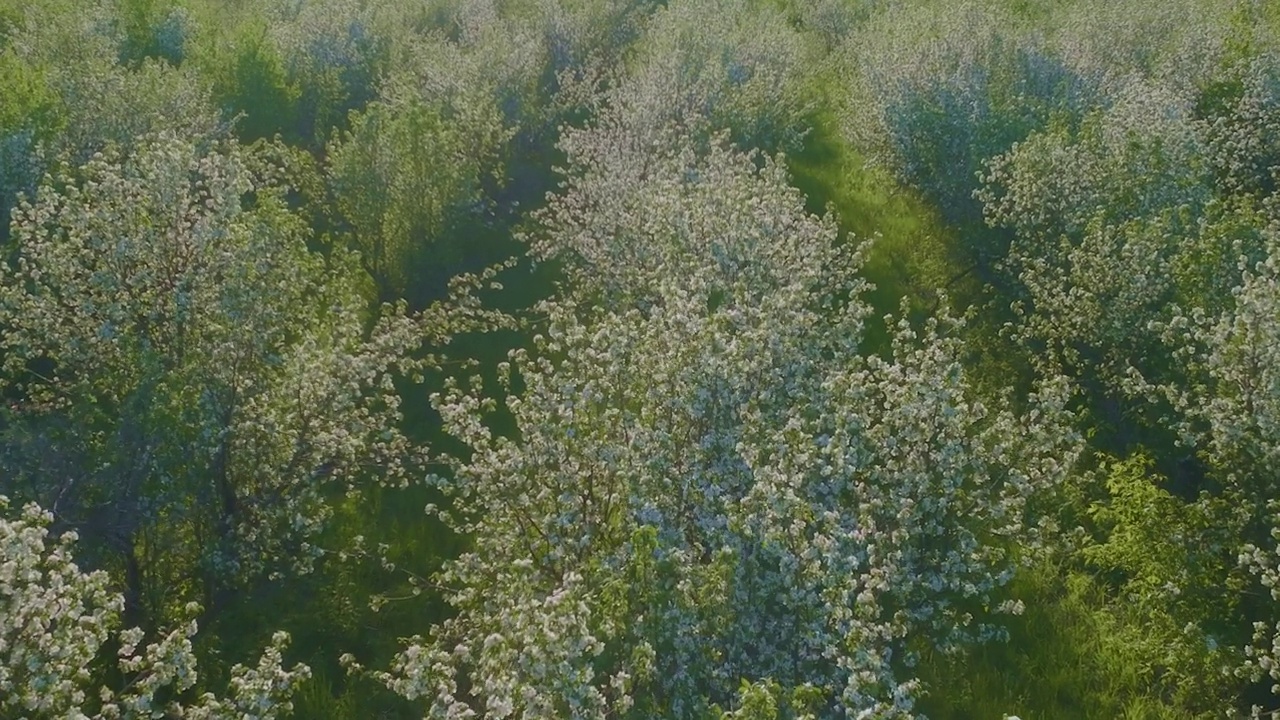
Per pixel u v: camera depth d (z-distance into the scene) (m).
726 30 21.09
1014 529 7.73
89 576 5.66
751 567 6.55
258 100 17.94
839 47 25.86
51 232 11.62
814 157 20.64
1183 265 11.57
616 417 7.67
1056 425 7.95
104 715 5.41
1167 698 9.09
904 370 8.87
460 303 12.52
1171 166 13.46
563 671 5.24
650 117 16.08
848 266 11.46
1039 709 8.88
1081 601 10.21
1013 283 14.63
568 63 22.06
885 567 6.94
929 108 16.30
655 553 6.28
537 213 14.46
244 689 5.70
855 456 7.24
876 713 5.32
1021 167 13.91
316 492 9.01
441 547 10.27
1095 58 18.97
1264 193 15.88
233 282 9.13
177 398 8.02
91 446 8.05
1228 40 19.34
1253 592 9.01
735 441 7.45
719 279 9.88
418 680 5.95
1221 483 10.25
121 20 19.88
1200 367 10.13
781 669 6.34
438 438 11.83
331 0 22.12
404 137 14.14
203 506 8.57
